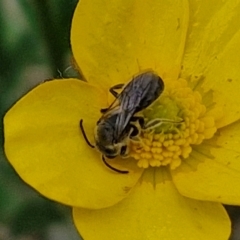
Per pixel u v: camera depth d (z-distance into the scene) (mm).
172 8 60
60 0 70
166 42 61
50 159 57
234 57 61
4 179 77
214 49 62
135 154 59
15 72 79
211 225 57
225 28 61
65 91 58
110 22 59
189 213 58
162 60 62
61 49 70
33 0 69
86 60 59
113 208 58
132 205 58
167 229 57
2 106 78
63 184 56
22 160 55
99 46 59
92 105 59
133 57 61
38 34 78
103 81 60
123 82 61
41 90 56
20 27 78
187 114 61
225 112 61
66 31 69
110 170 59
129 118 56
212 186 58
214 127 60
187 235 57
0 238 78
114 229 57
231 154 60
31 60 79
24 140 55
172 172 60
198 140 60
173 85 61
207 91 62
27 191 77
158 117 60
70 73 69
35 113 56
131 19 60
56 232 79
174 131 60
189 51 62
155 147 60
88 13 58
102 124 57
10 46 79
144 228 57
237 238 76
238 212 77
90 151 59
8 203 77
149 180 60
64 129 58
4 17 78
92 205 55
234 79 61
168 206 59
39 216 77
